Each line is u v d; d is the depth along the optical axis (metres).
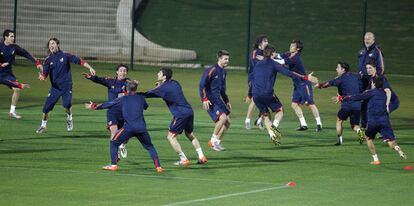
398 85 105.00
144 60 119.44
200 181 43.22
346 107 57.06
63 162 48.47
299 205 37.44
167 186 41.62
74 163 48.19
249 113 65.06
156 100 84.62
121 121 50.50
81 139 57.84
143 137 45.78
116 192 39.78
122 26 125.31
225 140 59.22
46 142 56.06
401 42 128.75
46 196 38.53
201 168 47.38
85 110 74.81
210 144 54.25
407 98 92.12
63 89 60.25
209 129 64.62
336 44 126.75
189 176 44.69
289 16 135.25
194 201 37.81
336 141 59.88
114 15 128.62
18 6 126.50
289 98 89.00
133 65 116.44
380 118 48.97
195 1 141.38
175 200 38.03
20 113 71.06
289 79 109.19
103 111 74.44
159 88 46.91
